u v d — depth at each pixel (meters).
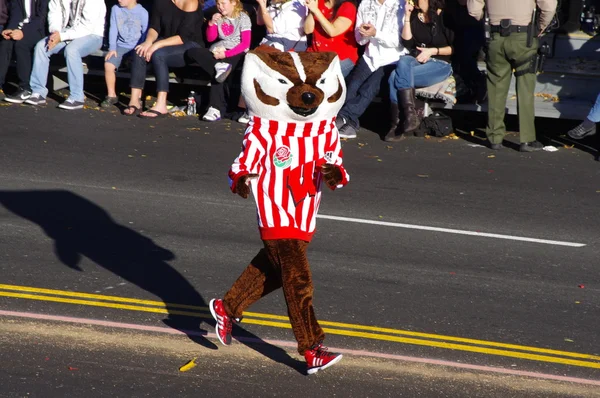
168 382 10.07
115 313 11.81
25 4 25.19
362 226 16.27
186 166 19.95
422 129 23.81
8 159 19.67
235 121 24.69
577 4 25.41
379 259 14.52
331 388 10.13
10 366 10.20
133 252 14.22
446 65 23.20
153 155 20.77
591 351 11.45
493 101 22.52
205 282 13.10
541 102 24.05
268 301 12.57
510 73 22.36
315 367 10.09
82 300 12.17
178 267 13.63
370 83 23.36
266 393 9.95
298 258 10.11
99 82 29.06
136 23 25.67
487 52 22.16
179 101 26.73
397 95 23.06
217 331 10.59
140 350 10.80
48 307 11.86
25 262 13.47
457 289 13.38
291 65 10.09
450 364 10.84
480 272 14.18
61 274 13.09
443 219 16.97
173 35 24.94
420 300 12.86
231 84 24.94
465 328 11.96
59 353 10.59
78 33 25.30
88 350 10.70
